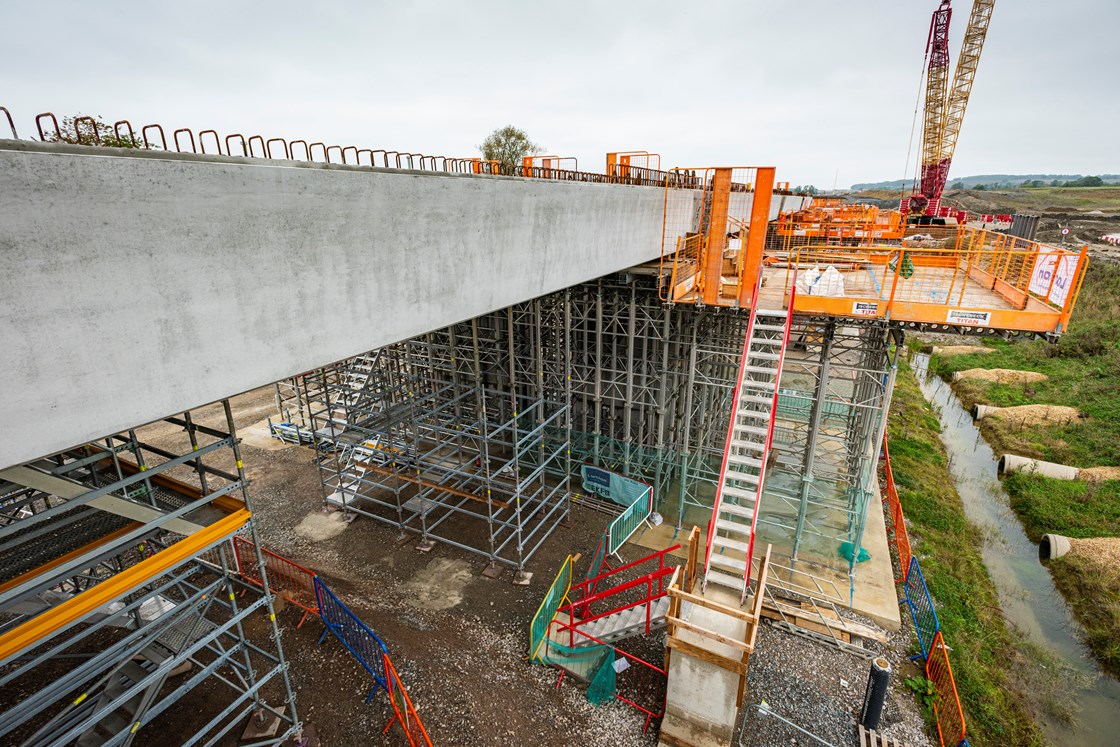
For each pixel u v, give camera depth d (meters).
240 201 3.86
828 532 12.91
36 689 8.57
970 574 12.47
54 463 6.66
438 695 8.52
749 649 6.79
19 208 2.76
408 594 10.80
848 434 14.36
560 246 8.40
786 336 9.22
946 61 44.81
